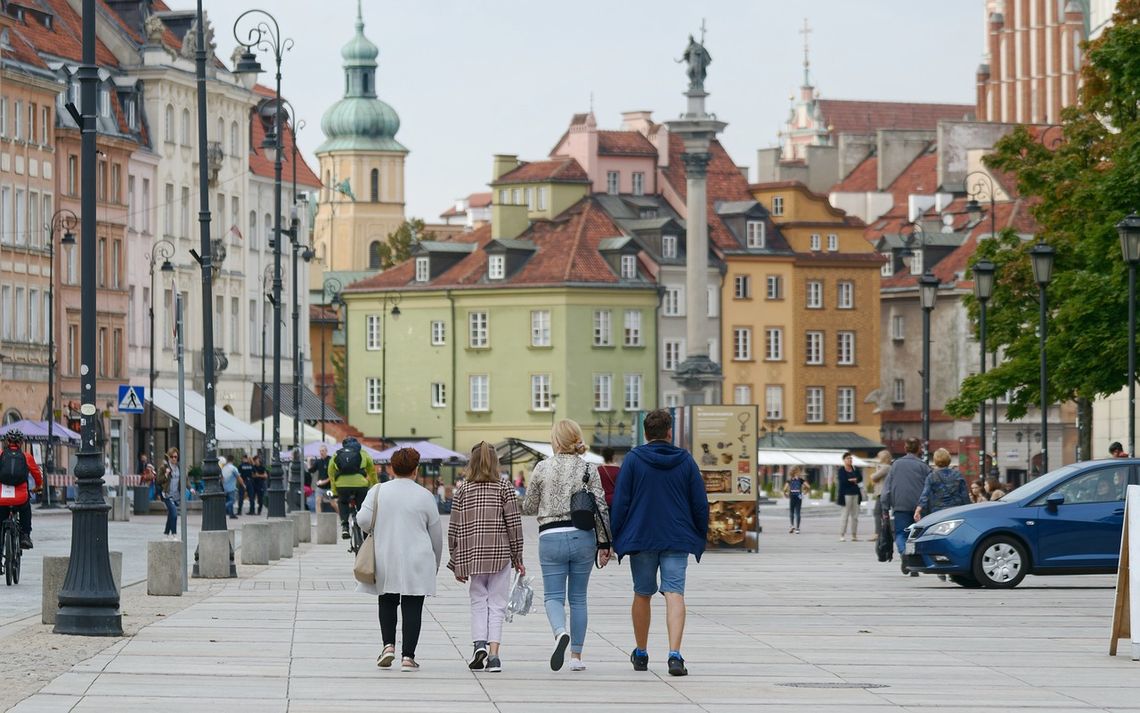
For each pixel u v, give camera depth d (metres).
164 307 196.25
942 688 37.12
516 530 40.00
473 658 39.72
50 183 173.75
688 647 44.81
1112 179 94.25
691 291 183.88
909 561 66.19
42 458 156.75
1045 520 65.12
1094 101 99.94
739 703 34.91
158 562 59.97
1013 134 117.69
